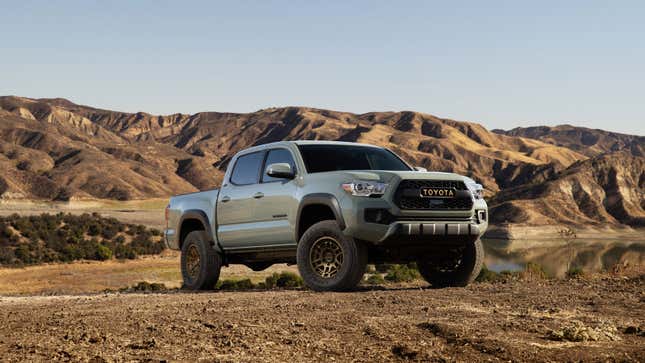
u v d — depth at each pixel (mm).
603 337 5148
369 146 10438
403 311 6738
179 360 4508
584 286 9625
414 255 9547
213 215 10914
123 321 6184
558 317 6352
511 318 6258
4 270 80125
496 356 4613
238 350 4812
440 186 9062
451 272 10102
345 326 5777
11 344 5117
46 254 88688
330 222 9102
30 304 8375
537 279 12391
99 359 4543
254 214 10156
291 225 9547
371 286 10625
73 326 5957
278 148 10109
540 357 4543
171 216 11883
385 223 8773
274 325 5836
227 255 11062
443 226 8992
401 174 8961
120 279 76438
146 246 103688
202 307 7301
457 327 5516
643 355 4539
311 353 4734
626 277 11594
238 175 10688
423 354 4668
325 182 9172
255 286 39438
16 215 104250
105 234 105438
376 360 4551
